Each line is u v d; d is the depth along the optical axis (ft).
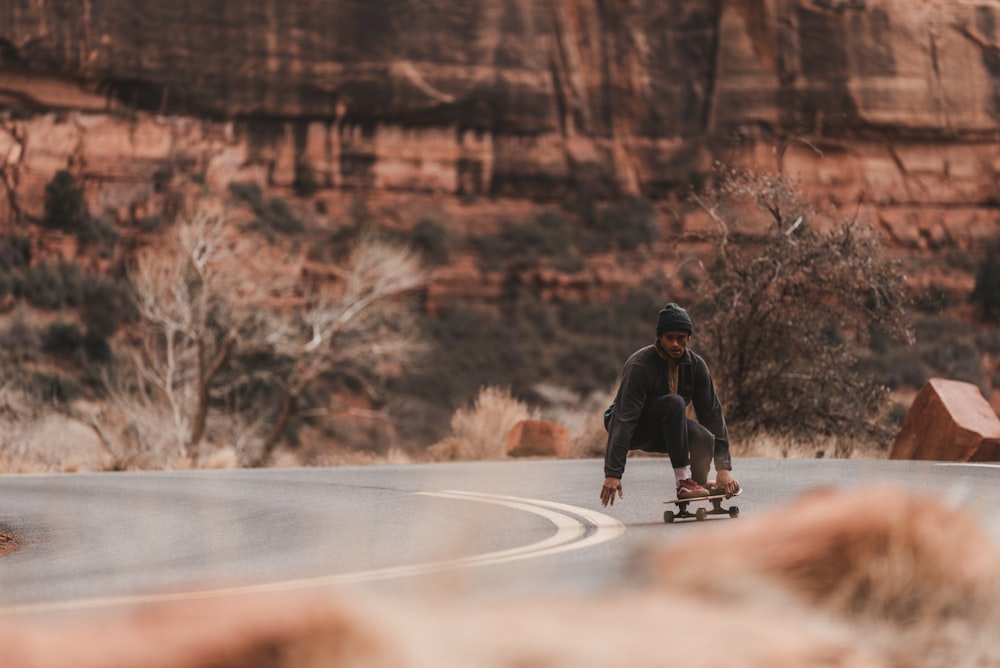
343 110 312.91
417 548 30.45
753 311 83.61
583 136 330.95
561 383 271.08
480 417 95.91
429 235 297.33
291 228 291.17
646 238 313.32
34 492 59.62
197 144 295.48
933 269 314.96
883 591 14.21
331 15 313.53
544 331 286.25
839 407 84.69
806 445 77.46
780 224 87.04
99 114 289.74
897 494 15.78
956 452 61.16
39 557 34.22
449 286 291.79
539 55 330.54
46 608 20.83
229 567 28.58
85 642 7.71
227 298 153.17
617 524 34.86
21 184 275.18
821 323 85.56
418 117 319.06
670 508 39.63
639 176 330.54
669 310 33.65
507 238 308.19
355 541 33.12
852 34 333.21
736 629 12.05
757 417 83.56
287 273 178.19
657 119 334.44
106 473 74.13
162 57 298.35
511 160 323.57
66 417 158.10
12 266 259.80
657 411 33.99
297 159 307.78
